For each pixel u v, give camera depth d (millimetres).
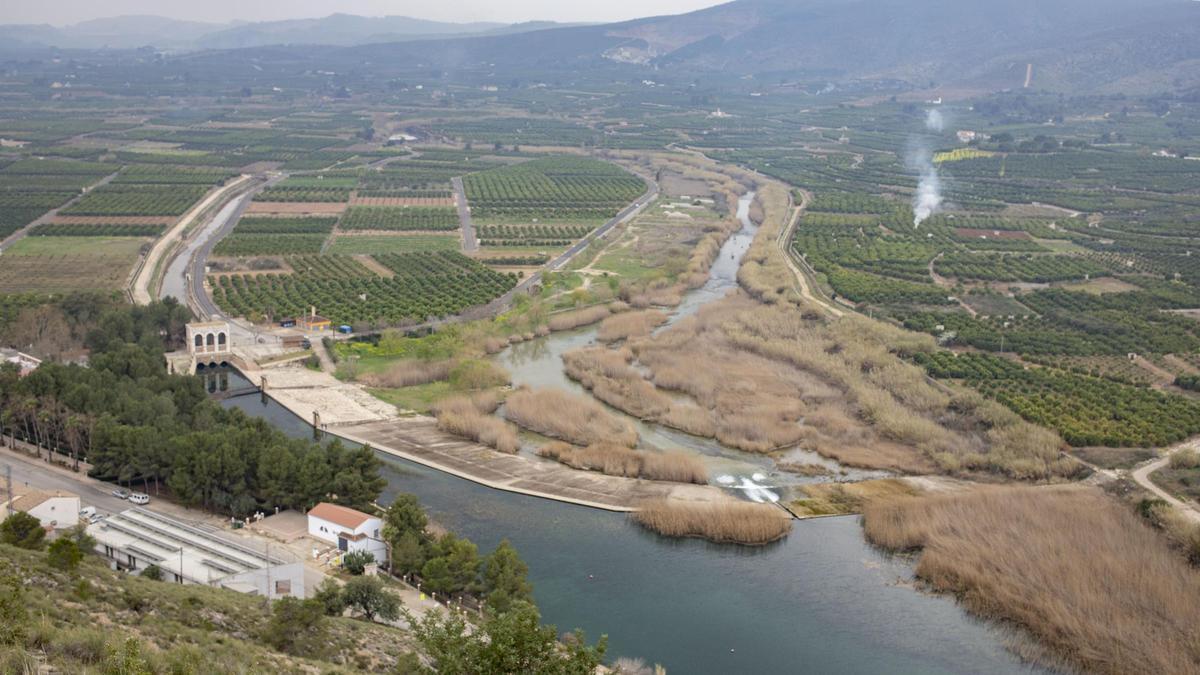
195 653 119188
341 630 156000
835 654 179750
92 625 124625
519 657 109750
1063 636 180875
